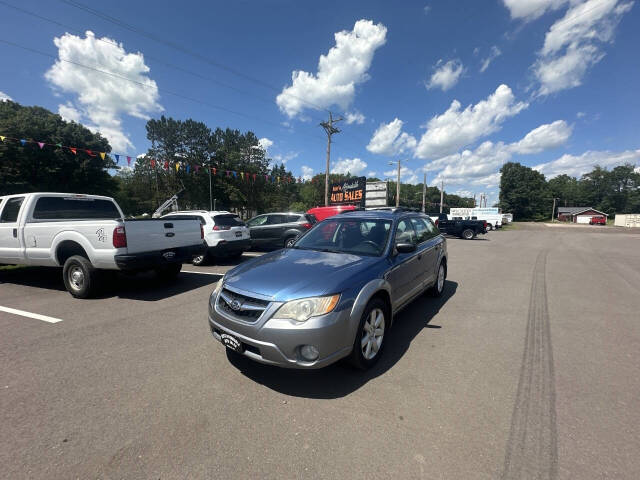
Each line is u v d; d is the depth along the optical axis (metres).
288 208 64.31
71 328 4.00
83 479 1.73
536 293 5.93
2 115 27.27
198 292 5.74
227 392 2.61
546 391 2.63
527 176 83.62
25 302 5.11
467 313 4.70
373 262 3.29
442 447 1.99
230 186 47.41
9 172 25.81
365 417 2.29
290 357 2.46
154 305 4.96
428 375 2.89
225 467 1.83
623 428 2.17
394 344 3.57
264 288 2.67
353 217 4.31
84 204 6.39
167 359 3.18
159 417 2.28
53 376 2.85
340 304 2.60
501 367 3.05
